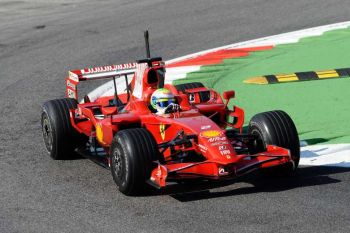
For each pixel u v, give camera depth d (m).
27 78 59.91
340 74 52.91
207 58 61.78
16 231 27.66
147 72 34.47
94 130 36.56
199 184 32.44
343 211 28.00
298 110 45.12
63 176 34.72
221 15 81.75
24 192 32.44
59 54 68.25
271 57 60.75
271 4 85.75
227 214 28.28
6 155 38.97
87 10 92.56
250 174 33.53
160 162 30.59
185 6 88.62
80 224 28.05
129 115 33.69
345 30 68.31
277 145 31.91
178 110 33.31
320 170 33.50
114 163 31.59
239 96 49.66
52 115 37.28
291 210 28.36
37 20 87.31
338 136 38.84
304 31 70.06
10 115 48.50
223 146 30.27
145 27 78.12
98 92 53.81
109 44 71.06
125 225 27.67
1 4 102.62
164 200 30.44
